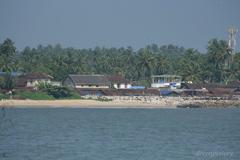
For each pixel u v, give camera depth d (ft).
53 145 603.67
